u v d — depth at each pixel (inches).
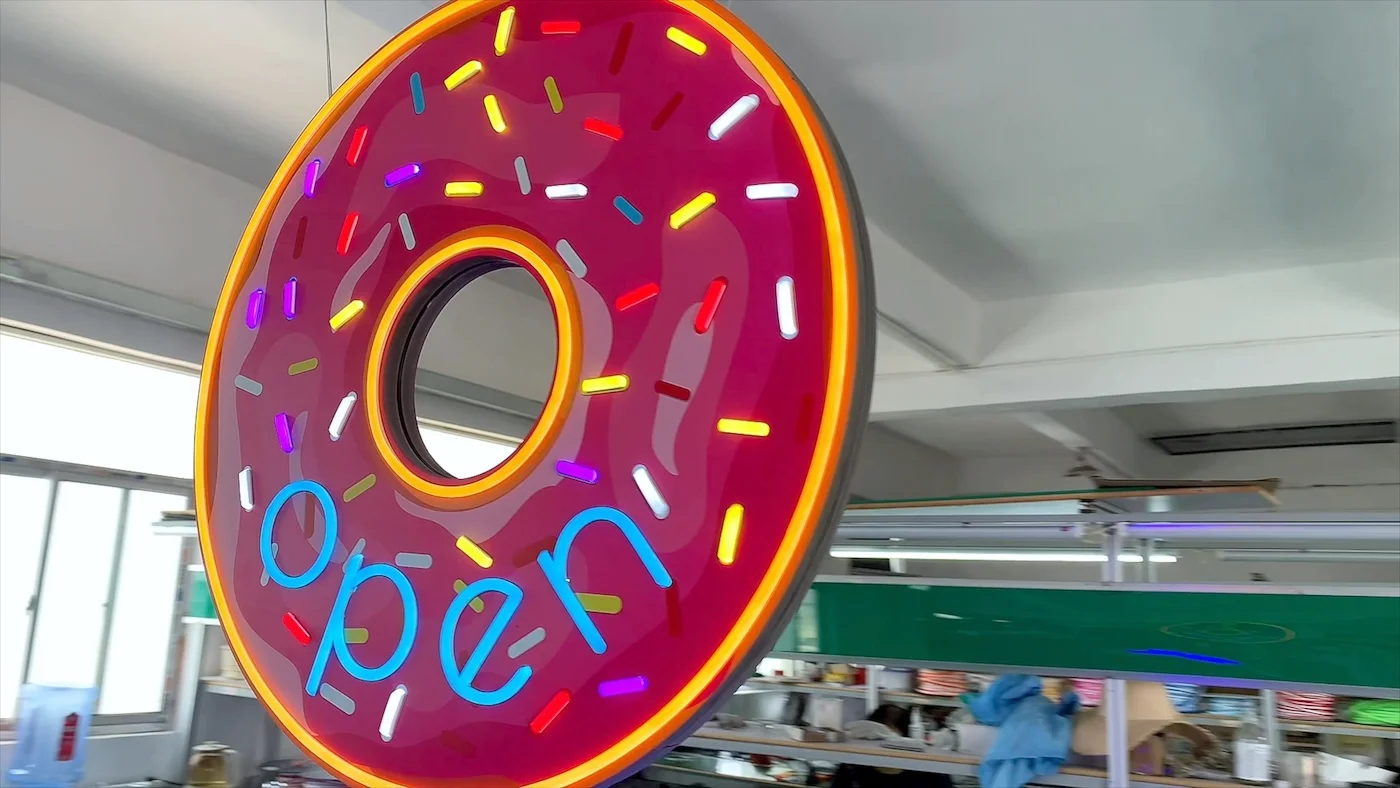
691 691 35.9
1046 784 115.8
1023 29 90.3
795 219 38.5
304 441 49.9
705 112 42.1
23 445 124.6
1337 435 261.0
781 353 37.4
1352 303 144.3
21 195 103.7
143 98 108.1
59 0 91.3
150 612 142.3
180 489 143.3
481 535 41.9
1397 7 85.7
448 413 151.4
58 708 120.3
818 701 167.6
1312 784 129.4
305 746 44.5
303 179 55.8
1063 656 82.7
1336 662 74.7
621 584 38.2
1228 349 151.5
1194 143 111.0
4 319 102.0
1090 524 95.7
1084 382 161.5
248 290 55.8
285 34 96.0
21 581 125.7
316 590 46.6
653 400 39.4
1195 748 126.2
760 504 36.4
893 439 287.4
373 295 49.9
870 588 90.4
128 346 113.1
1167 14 87.8
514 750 38.9
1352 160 113.5
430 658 41.9
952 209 131.3
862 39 92.0
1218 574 258.4
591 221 43.3
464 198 47.9
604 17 46.8
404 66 53.7
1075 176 120.3
